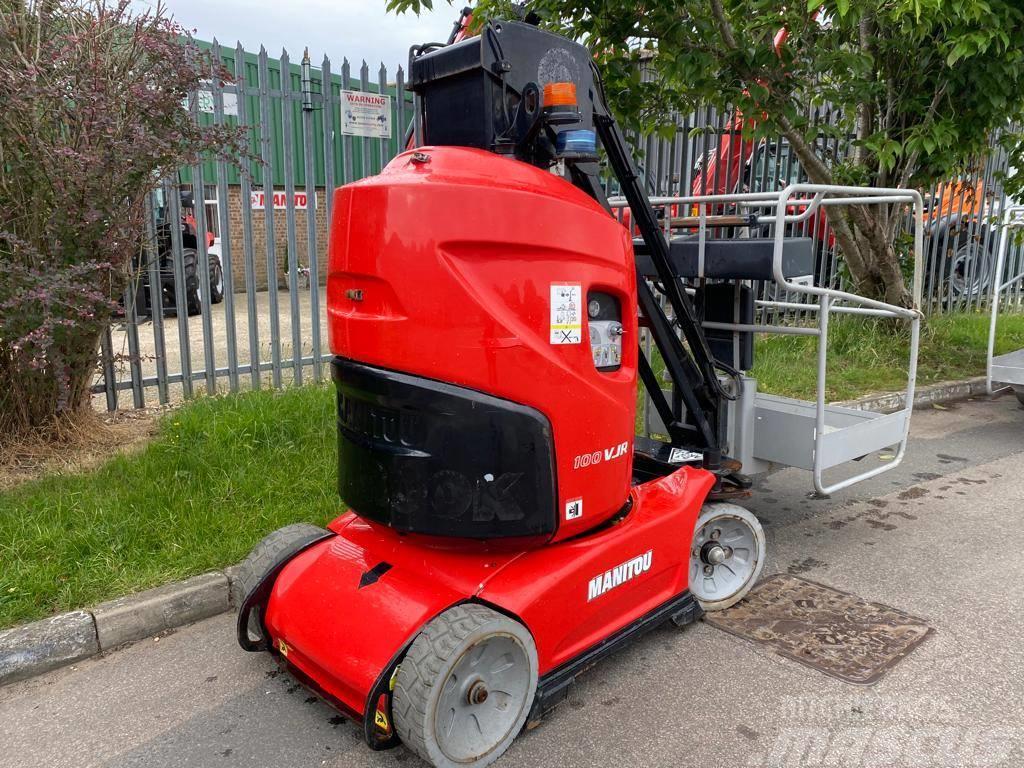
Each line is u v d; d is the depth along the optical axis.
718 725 2.77
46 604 3.27
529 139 2.68
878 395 7.19
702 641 3.32
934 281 10.60
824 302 3.56
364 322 2.44
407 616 2.46
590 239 2.56
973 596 3.73
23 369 4.37
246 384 6.38
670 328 3.41
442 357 2.36
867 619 3.50
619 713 2.85
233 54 6.70
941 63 6.92
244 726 2.78
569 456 2.59
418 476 2.45
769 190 9.26
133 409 5.70
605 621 2.91
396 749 2.67
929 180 7.97
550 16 5.34
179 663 3.16
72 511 3.84
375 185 2.39
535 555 2.69
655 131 6.49
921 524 4.65
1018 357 7.20
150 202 5.50
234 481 4.28
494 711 2.54
